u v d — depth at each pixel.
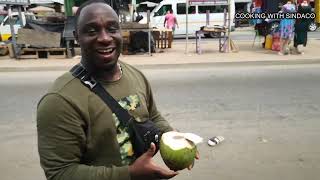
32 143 5.65
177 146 1.67
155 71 11.23
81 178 1.63
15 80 10.37
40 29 13.95
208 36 22.36
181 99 7.88
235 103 7.48
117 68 1.89
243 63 12.01
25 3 15.60
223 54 14.06
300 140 5.51
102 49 1.77
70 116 1.69
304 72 10.46
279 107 7.15
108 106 1.78
